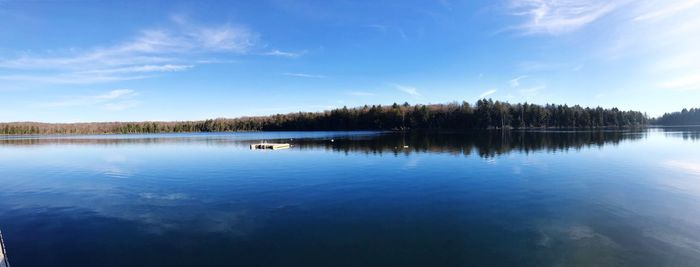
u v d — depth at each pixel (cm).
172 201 1897
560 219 1480
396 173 2602
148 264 1130
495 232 1342
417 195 1908
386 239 1290
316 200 1839
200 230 1424
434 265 1084
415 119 14025
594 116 14750
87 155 4597
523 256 1136
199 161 3612
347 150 4519
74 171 3075
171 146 6122
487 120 13238
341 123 15425
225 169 2984
